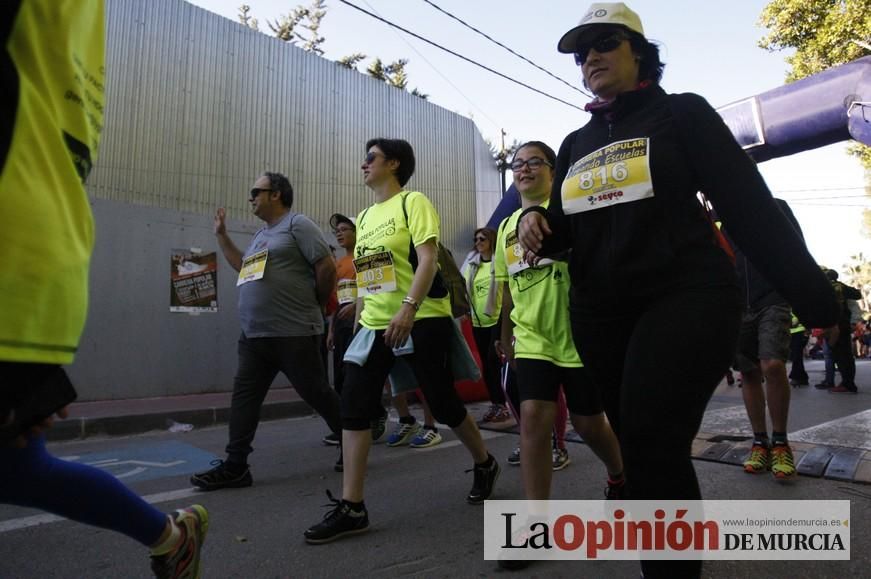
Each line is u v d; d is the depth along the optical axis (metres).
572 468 3.63
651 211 1.64
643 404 1.49
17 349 0.91
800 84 8.43
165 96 8.06
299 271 3.58
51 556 2.36
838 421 4.93
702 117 1.64
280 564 2.26
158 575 1.69
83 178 1.11
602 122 1.88
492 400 5.59
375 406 2.67
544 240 1.92
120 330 6.61
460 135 12.59
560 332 2.42
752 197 1.53
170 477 3.71
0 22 0.95
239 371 3.53
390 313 2.72
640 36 1.84
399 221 2.81
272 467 3.92
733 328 1.55
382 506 2.99
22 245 0.92
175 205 8.01
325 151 9.92
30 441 1.33
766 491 2.99
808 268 1.45
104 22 1.24
